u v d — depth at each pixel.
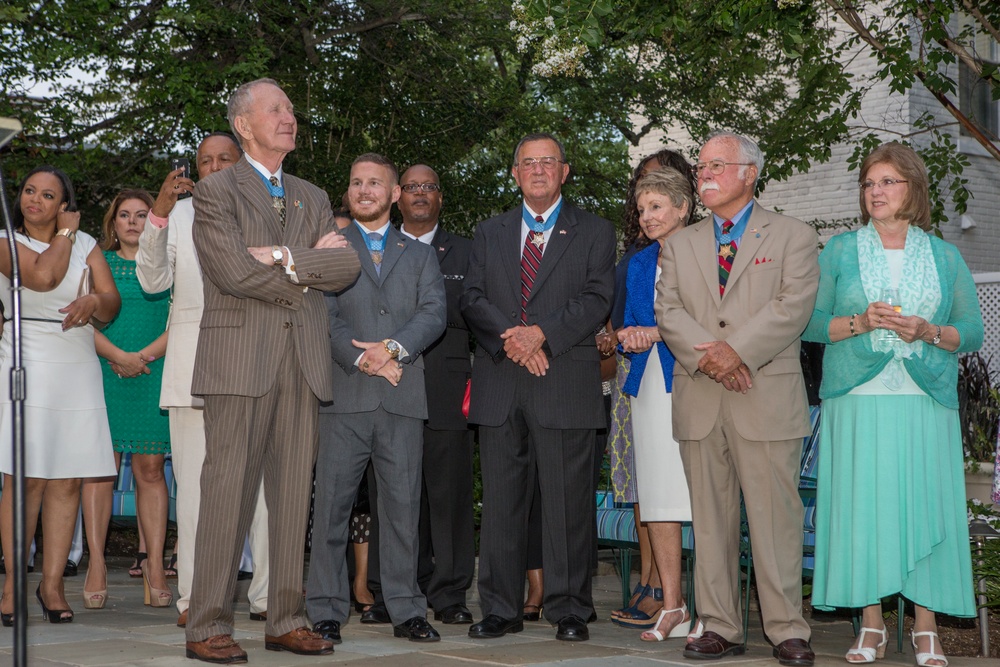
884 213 3.88
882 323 3.66
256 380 3.63
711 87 10.46
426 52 10.71
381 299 4.28
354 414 4.14
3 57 8.17
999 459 4.07
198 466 4.36
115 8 8.72
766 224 3.95
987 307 7.69
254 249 3.60
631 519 4.94
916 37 10.98
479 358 4.44
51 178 4.46
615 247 4.46
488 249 4.48
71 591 5.57
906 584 3.71
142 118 9.11
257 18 9.66
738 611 3.99
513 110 10.70
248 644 3.97
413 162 10.62
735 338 3.76
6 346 4.36
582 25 4.84
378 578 4.72
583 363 4.34
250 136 3.79
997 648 4.21
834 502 3.80
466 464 4.81
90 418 4.52
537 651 3.91
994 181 12.02
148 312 5.35
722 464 3.94
